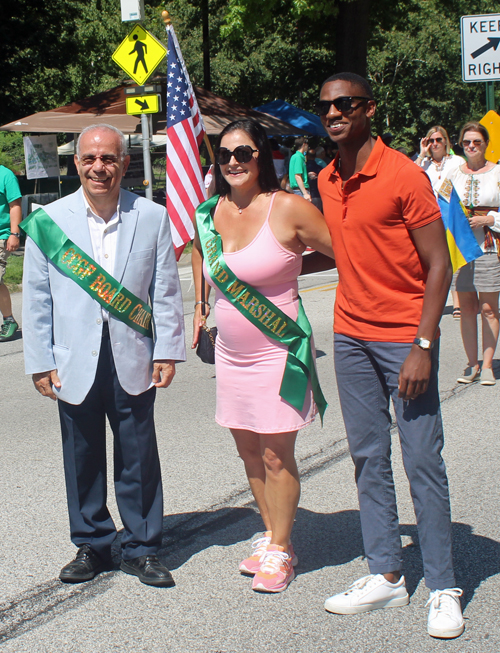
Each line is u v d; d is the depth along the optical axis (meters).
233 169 3.08
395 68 48.88
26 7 25.56
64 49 27.28
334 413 5.75
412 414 2.89
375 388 3.03
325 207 3.01
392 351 2.90
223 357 3.30
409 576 3.28
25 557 3.53
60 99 40.66
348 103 2.78
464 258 6.06
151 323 3.29
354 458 3.08
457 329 8.55
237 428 3.30
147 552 3.31
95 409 3.22
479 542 3.56
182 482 4.43
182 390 6.57
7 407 6.20
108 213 3.18
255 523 3.87
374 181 2.80
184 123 6.50
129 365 3.17
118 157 3.09
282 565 3.21
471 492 4.17
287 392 3.16
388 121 50.62
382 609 3.02
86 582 3.28
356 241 2.89
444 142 8.42
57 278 3.16
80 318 3.14
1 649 2.78
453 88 50.53
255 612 3.01
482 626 2.85
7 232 8.72
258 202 3.15
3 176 8.59
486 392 6.18
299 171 15.62
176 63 6.50
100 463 3.30
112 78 44.84
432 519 2.89
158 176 32.69
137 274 3.18
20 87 27.12
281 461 3.22
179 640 2.82
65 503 4.17
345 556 3.49
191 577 3.32
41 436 5.41
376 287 2.90
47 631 2.90
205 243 3.22
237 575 3.33
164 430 5.44
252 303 3.15
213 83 45.47
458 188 6.20
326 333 8.50
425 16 45.31
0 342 8.79
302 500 4.15
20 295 11.59
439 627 2.79
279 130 18.73
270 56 42.41
